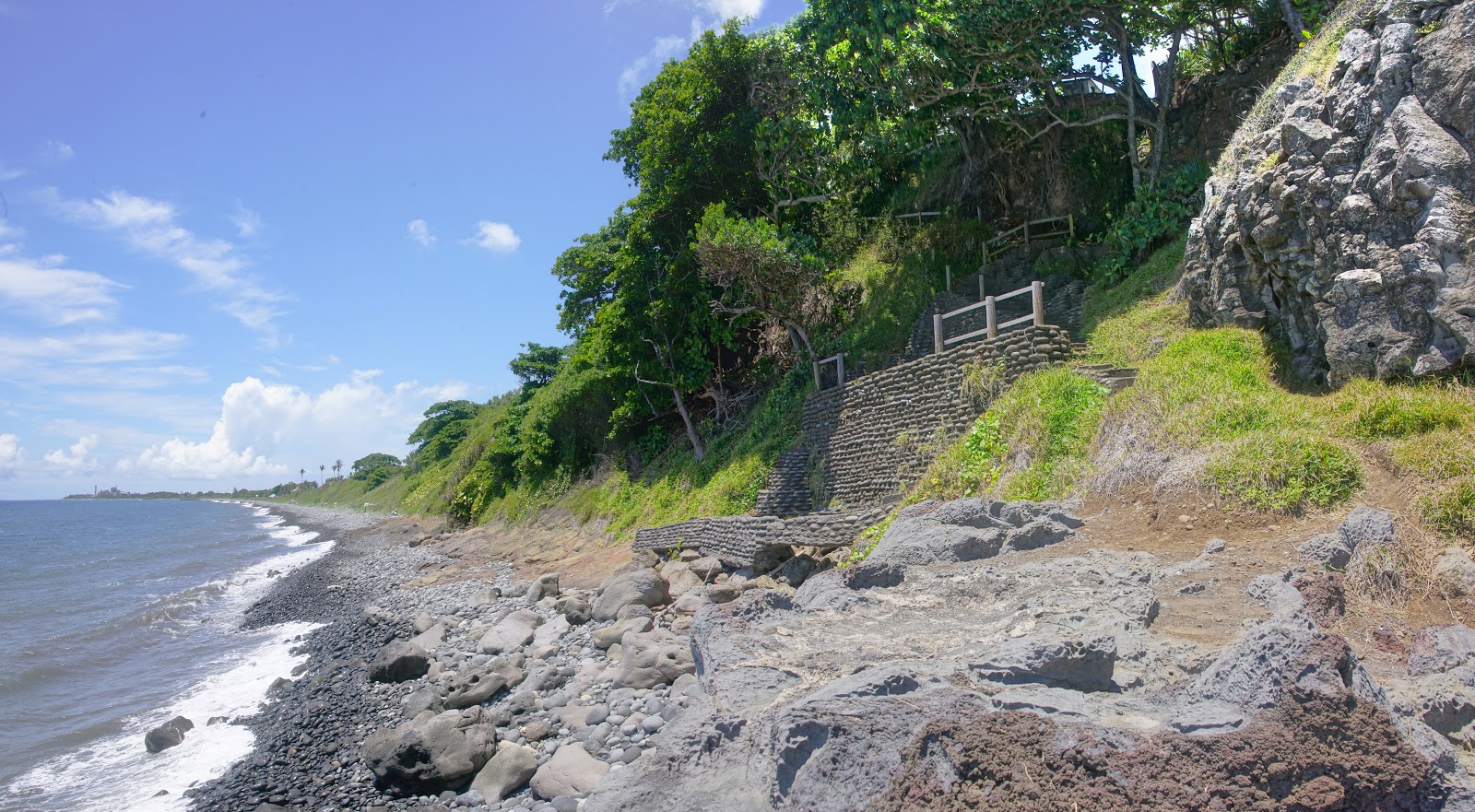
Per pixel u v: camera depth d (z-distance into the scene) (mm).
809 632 5719
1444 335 7734
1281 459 7441
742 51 21156
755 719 4324
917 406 14180
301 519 80562
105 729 10648
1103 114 18547
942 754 3211
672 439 25906
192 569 32719
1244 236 10031
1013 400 11375
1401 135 8125
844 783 3438
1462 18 7953
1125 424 9477
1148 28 17797
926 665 4441
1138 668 4566
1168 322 12227
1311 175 8922
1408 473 6820
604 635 11039
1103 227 18703
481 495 39562
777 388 21375
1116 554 7090
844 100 18812
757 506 17875
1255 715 3322
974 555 8031
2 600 23672
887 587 6988
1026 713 3311
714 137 21438
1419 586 5746
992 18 16312
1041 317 12211
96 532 66375
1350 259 8547
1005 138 20203
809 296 21172
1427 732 3521
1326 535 6426
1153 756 3057
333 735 9547
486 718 8398
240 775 8586
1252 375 9477
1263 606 5520
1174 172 16156
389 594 20953
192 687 12688
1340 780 3023
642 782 4207
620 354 25078
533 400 38312
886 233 22125
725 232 17812
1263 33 17188
